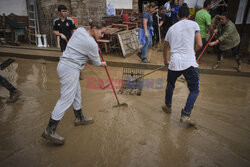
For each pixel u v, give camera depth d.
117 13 10.05
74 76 2.66
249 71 5.82
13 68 6.23
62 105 2.68
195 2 9.19
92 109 3.79
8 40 9.83
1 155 2.56
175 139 2.97
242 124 3.42
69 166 2.42
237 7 7.42
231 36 5.46
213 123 3.42
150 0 11.05
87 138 2.95
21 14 9.78
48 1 8.80
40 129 3.13
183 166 2.46
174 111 3.80
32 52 7.81
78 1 8.66
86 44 2.60
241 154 2.69
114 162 2.50
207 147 2.81
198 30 3.07
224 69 6.00
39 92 4.52
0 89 4.62
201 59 7.09
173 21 8.50
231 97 4.50
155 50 8.21
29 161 2.48
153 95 4.50
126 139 2.95
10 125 3.21
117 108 3.84
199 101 4.25
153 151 2.71
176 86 5.02
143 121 3.43
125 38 7.26
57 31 5.15
